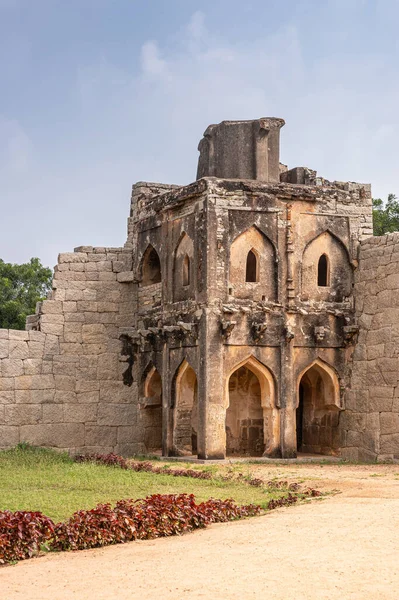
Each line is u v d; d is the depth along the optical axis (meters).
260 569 10.77
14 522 13.08
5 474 22.36
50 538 13.41
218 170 28.05
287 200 26.45
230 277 25.67
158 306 27.94
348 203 27.12
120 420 28.84
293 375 26.11
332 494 17.66
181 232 26.69
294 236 26.41
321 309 26.56
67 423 28.33
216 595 9.73
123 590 10.23
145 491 19.09
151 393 28.88
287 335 25.84
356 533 12.61
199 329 25.38
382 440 24.95
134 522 13.91
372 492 17.38
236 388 28.39
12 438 27.45
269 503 16.77
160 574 10.85
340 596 9.50
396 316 24.86
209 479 21.17
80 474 22.31
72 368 28.64
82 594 10.17
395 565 10.72
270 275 26.16
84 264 29.31
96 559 12.28
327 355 26.58
